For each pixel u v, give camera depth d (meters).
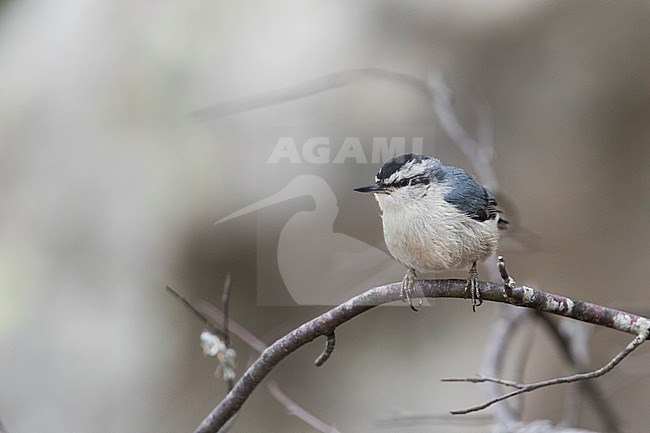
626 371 12.09
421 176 6.89
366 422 12.05
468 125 12.30
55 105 12.46
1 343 11.48
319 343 12.58
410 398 12.09
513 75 12.69
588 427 12.38
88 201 12.01
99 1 12.99
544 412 12.48
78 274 11.85
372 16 12.52
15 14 13.79
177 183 11.91
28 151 12.30
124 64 12.46
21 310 11.64
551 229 12.77
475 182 7.11
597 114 12.73
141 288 11.91
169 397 11.84
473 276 6.30
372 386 12.27
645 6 12.56
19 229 11.98
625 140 12.77
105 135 12.22
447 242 6.70
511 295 5.63
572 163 12.74
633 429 12.61
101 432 11.41
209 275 11.99
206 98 12.13
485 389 8.74
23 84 12.76
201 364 12.01
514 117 12.73
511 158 12.73
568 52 12.69
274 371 12.50
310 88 11.91
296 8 12.66
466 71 12.58
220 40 12.48
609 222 12.81
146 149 12.09
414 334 12.45
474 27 12.54
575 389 9.73
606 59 12.66
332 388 12.38
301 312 11.87
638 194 12.79
